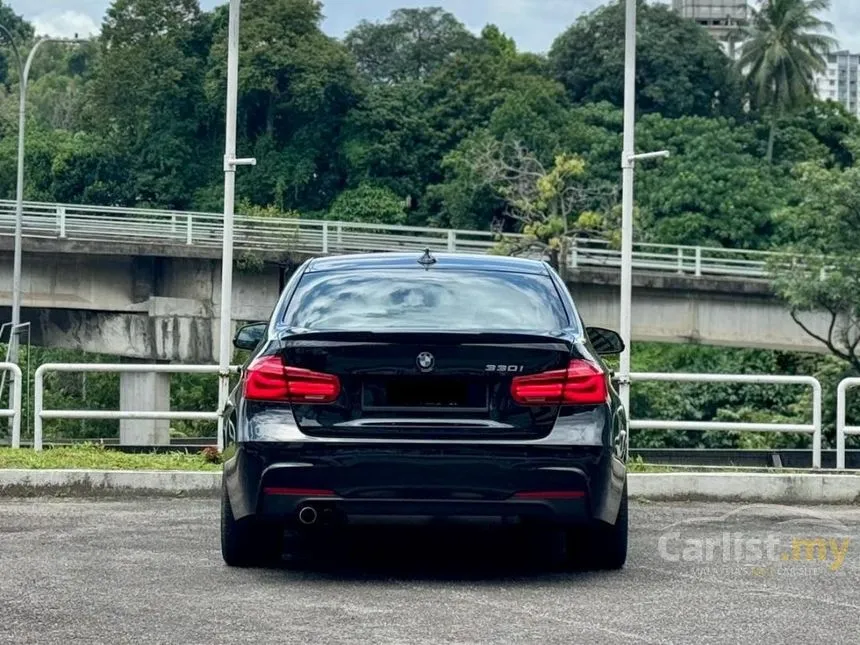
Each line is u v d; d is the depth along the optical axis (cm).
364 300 965
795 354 6769
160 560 1012
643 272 5744
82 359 8356
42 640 751
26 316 5712
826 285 4909
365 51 12244
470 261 1028
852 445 5381
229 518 958
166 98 10500
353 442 880
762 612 842
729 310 5822
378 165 10356
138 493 1427
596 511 894
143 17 10700
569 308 978
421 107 10600
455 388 888
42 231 5634
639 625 800
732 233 8456
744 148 9894
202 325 5712
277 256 5703
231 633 769
